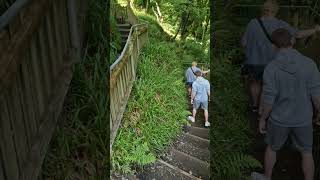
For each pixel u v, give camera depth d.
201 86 5.05
